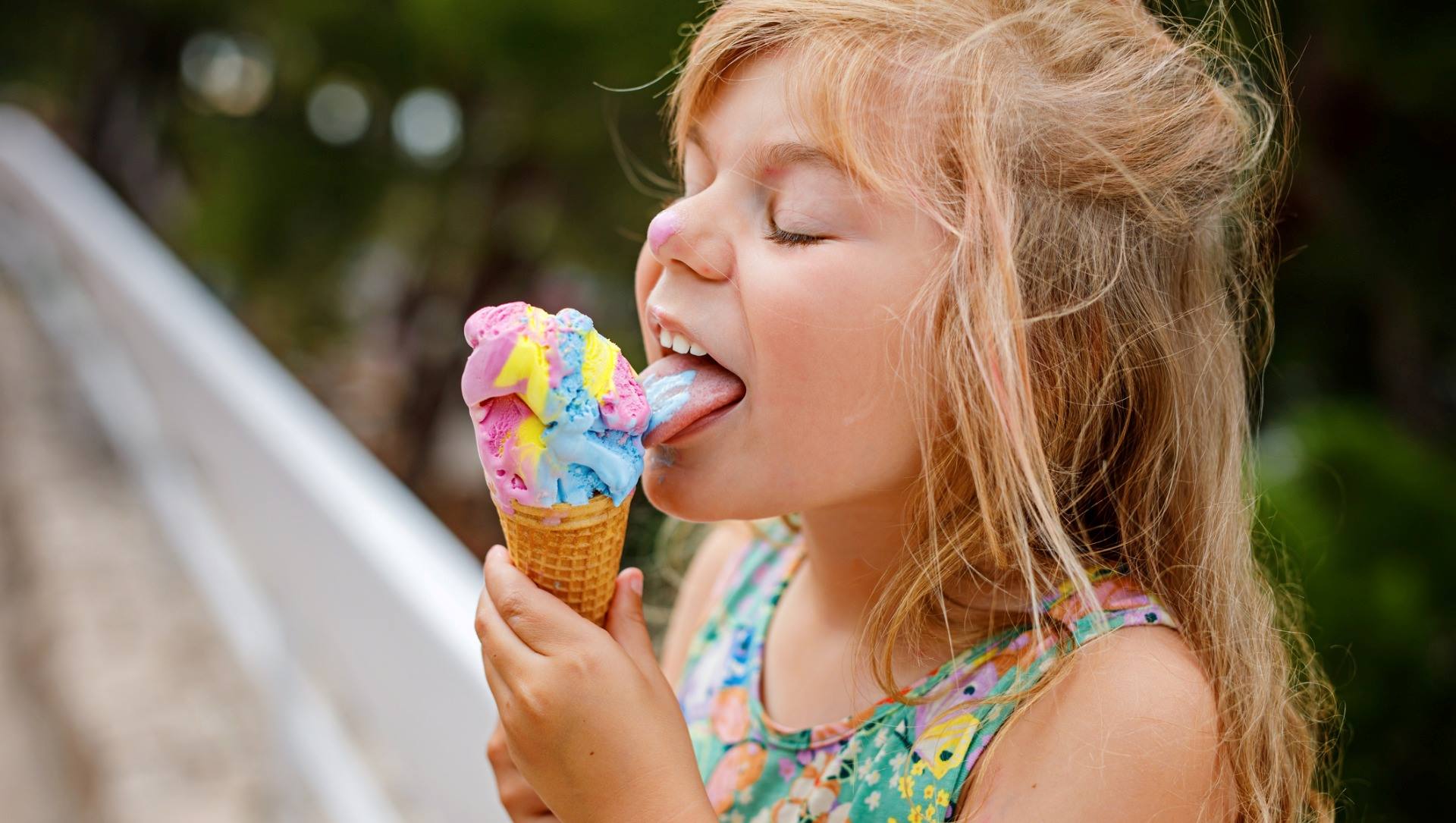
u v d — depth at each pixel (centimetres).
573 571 55
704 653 68
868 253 53
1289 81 69
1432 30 110
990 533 53
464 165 277
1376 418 109
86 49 497
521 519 54
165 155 498
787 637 64
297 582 124
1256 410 77
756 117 55
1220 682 57
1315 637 86
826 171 53
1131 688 53
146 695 157
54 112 663
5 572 204
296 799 124
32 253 402
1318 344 132
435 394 322
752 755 62
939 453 54
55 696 162
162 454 228
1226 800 55
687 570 90
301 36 286
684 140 59
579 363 52
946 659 57
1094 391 56
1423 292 123
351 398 374
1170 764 53
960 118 53
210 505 200
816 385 53
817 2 55
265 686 139
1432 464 96
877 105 53
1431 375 127
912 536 57
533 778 55
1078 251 55
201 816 130
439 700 79
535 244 273
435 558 91
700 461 55
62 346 331
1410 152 123
